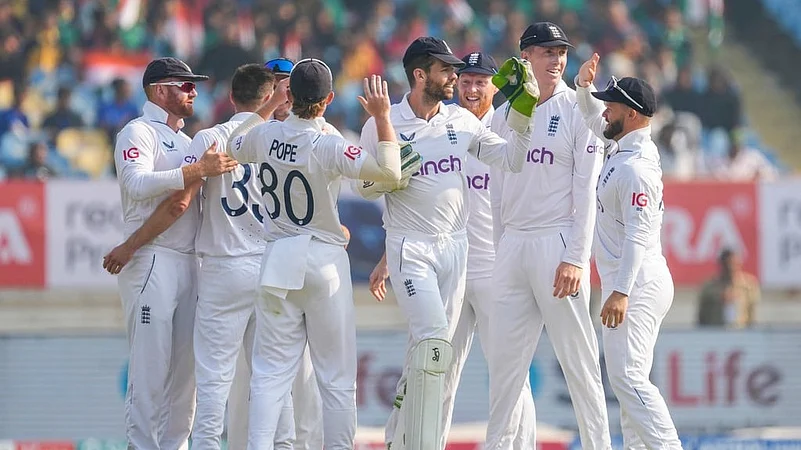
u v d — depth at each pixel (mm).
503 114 27172
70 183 51219
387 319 54938
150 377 26828
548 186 26391
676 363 45531
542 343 44406
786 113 73188
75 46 64688
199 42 66375
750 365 45656
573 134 26203
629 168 25141
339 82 65062
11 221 50906
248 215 26984
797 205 53344
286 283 24438
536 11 70812
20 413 44781
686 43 72562
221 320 26844
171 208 26297
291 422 27141
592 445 26875
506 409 27000
